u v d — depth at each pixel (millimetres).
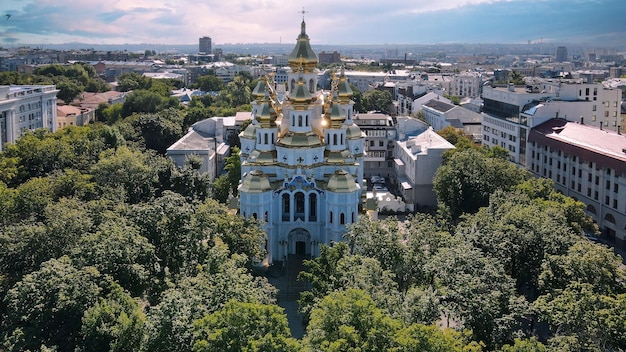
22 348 78188
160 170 165000
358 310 71312
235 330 68125
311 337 71250
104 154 166375
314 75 144875
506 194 134250
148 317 78375
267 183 131125
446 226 147625
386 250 97625
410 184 195000
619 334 75188
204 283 83750
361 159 151250
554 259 94875
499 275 86812
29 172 168625
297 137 135000
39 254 101250
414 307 78438
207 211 113438
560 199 139875
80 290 84688
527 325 107250
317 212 134875
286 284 123500
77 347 77562
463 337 73625
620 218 156250
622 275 94688
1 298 95625
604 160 159125
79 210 113938
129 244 96750
